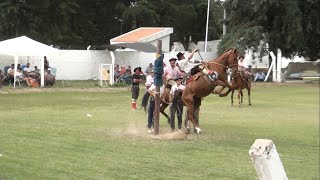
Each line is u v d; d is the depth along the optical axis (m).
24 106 21.94
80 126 15.70
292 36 45.66
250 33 45.09
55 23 48.47
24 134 13.44
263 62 51.06
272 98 30.38
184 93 14.60
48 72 33.53
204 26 64.56
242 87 24.81
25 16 45.81
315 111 23.08
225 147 12.88
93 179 8.77
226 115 20.78
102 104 23.95
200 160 11.00
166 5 57.47
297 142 14.21
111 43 41.25
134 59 42.72
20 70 32.19
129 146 12.36
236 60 14.52
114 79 37.16
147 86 18.64
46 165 9.68
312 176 10.07
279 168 3.81
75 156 10.74
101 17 54.94
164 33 42.47
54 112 19.84
